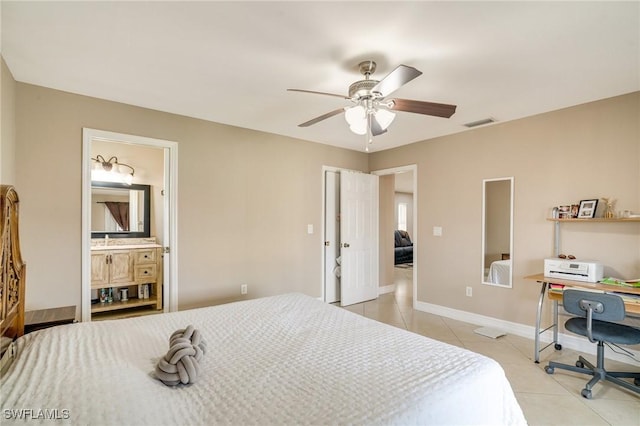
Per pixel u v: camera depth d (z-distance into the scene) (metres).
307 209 4.39
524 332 3.36
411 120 3.45
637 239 2.67
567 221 2.99
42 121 2.61
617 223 2.77
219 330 1.81
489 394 1.29
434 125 3.64
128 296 4.12
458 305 3.96
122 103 2.97
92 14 1.68
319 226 4.54
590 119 2.91
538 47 1.97
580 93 2.71
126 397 1.02
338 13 1.66
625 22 1.71
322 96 2.78
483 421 1.23
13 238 1.64
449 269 4.04
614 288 2.45
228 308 2.23
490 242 3.65
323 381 1.23
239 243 3.73
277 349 1.56
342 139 4.32
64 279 2.69
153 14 1.68
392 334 1.78
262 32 1.84
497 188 3.58
